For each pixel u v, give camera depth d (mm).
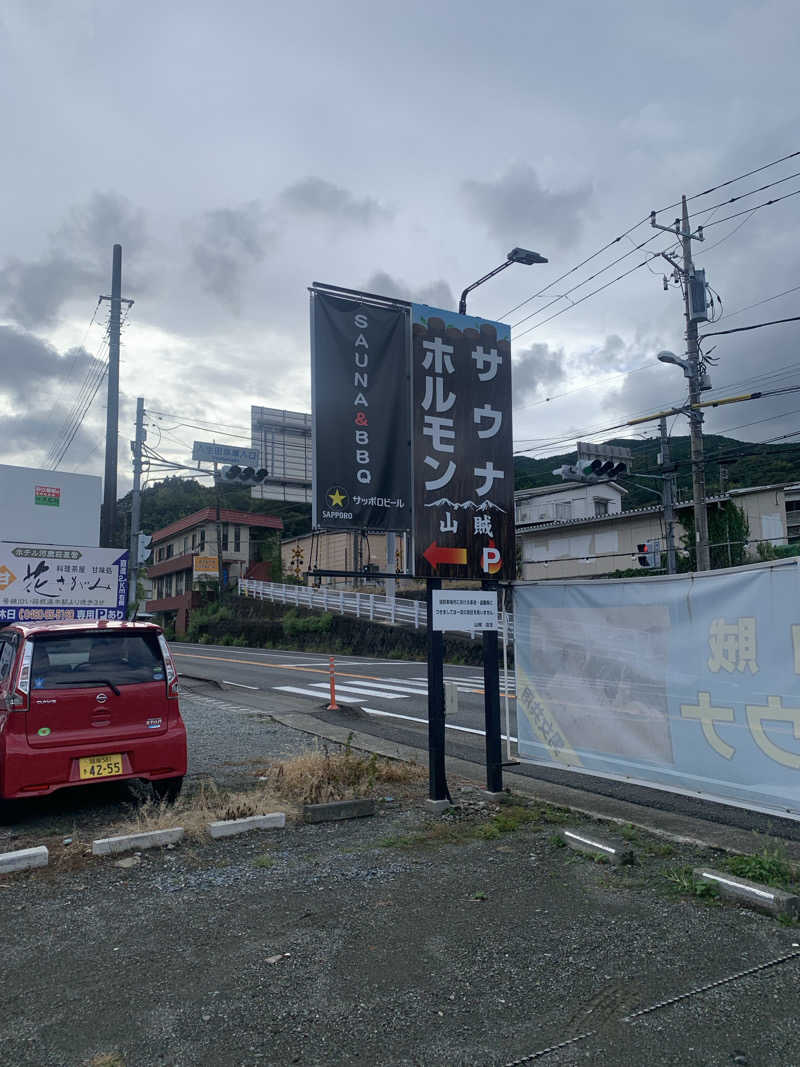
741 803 5203
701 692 5516
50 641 6375
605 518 34125
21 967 3664
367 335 6531
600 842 5199
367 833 5836
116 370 19312
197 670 23156
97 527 20266
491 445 6922
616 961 3631
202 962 3680
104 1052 2918
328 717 12273
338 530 6242
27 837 5879
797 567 4898
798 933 3924
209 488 73500
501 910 4277
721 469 32344
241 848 5496
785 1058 2846
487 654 6809
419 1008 3225
